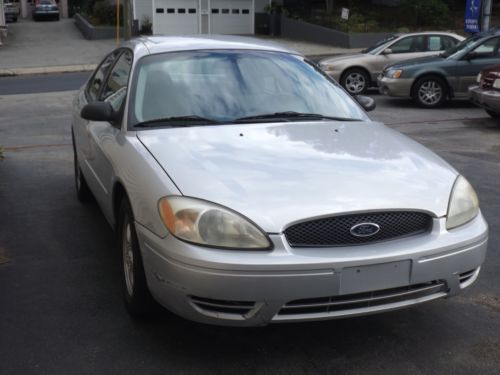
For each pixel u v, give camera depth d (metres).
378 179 3.35
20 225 5.54
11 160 8.17
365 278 3.05
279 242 2.97
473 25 18.69
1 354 3.38
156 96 4.23
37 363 3.29
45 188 6.78
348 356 3.37
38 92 15.88
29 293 4.14
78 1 49.81
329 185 3.23
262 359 3.33
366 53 15.34
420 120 11.62
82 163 5.50
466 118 11.87
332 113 4.45
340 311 3.09
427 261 3.16
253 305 3.00
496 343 3.52
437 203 3.29
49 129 10.56
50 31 35.53
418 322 3.76
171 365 3.28
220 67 4.54
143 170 3.46
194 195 3.12
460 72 13.04
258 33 32.88
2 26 31.95
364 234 3.10
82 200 6.21
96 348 3.44
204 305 3.05
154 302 3.57
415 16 30.50
